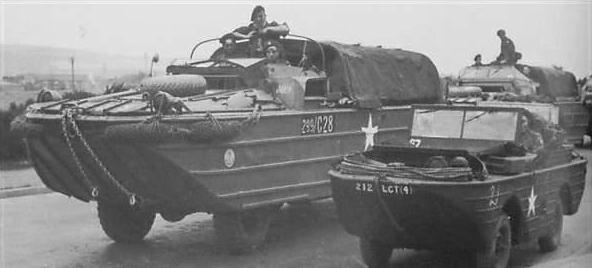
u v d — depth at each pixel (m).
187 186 6.96
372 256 6.77
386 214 6.16
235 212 7.41
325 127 8.45
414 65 10.45
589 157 13.48
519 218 6.69
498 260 6.45
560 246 7.95
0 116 14.07
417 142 7.29
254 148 7.41
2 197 11.38
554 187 7.39
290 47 9.43
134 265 7.26
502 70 15.05
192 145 6.74
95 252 7.83
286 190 7.87
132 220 8.16
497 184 6.05
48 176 7.90
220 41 9.48
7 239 8.38
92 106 7.16
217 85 8.41
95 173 7.34
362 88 9.15
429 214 6.01
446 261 7.23
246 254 7.64
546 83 14.84
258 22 9.30
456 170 5.95
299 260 7.36
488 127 7.18
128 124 6.57
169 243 8.29
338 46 9.16
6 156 14.13
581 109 15.05
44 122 7.10
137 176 7.09
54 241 8.35
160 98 6.62
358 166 6.34
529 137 7.18
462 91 12.69
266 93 8.21
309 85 8.59
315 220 9.38
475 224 5.96
